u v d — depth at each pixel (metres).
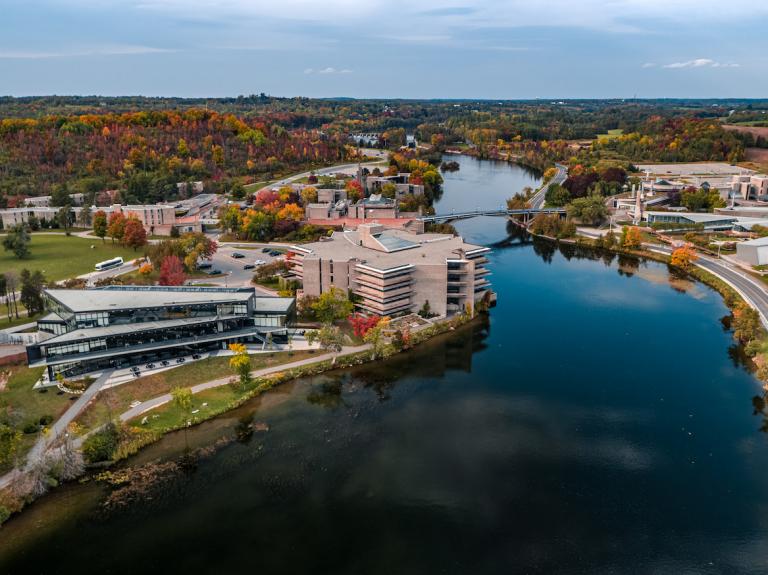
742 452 185.12
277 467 175.88
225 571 139.62
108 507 158.62
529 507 161.62
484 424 199.88
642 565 143.25
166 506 159.38
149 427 190.12
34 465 163.75
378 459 180.50
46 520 153.88
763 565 143.38
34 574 138.12
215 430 192.62
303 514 157.88
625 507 161.88
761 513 159.62
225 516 156.38
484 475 174.00
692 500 164.50
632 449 186.88
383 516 157.50
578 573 141.12
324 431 194.25
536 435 193.88
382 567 141.88
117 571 139.12
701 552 147.12
